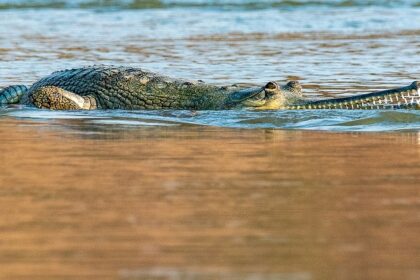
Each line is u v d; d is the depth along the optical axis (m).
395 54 78.06
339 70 67.75
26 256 24.66
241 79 62.53
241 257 24.39
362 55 77.69
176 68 69.12
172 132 44.03
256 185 32.62
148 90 50.94
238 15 115.19
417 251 24.78
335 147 39.91
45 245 25.62
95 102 51.47
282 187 32.31
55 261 24.20
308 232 26.66
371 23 106.06
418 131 43.78
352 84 59.81
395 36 93.00
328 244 25.47
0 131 44.19
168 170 35.25
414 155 38.06
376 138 42.06
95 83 52.06
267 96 48.41
